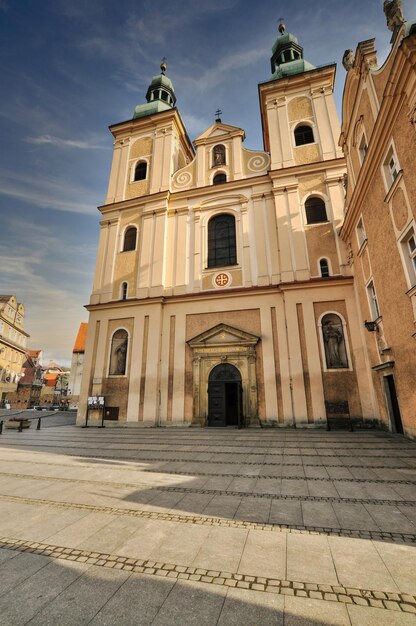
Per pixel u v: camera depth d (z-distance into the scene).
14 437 13.67
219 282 19.36
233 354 17.50
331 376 15.62
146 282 20.39
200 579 3.14
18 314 51.41
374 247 12.27
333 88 21.81
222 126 23.89
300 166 19.67
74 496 5.73
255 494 5.72
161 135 24.83
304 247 18.05
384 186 10.84
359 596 2.85
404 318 10.24
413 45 7.97
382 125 10.06
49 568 3.37
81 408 19.06
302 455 9.00
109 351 19.72
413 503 5.16
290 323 16.89
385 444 10.21
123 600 2.84
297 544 3.83
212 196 21.56
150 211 21.98
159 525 4.43
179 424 17.33
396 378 11.20
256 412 16.33
